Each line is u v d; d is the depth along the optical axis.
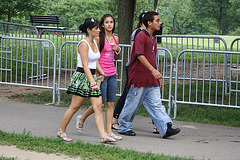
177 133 9.89
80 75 8.94
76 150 8.15
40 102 14.23
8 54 23.50
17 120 11.37
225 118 12.78
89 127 11.05
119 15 17.23
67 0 100.50
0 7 44.94
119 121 10.42
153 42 9.87
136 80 9.93
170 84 13.11
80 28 8.91
